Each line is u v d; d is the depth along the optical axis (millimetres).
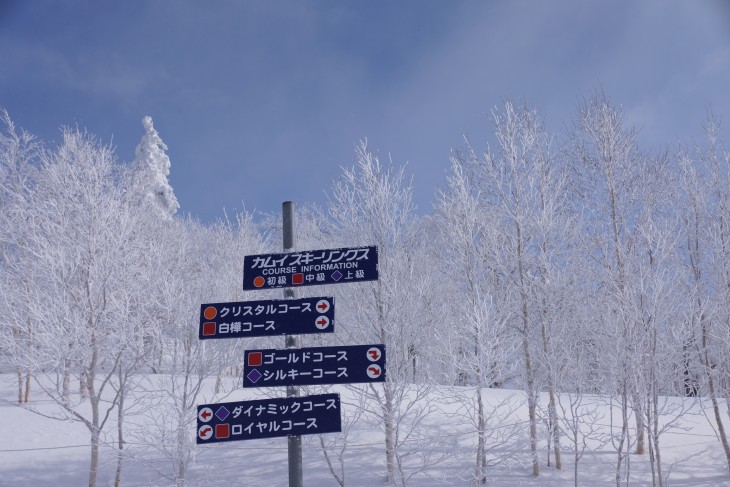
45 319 10148
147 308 11336
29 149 16641
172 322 10945
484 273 12398
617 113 14219
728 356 11547
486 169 13289
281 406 4289
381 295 10672
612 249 12734
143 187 17375
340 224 11883
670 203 13492
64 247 11750
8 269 12930
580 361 11758
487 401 14625
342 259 4625
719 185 13055
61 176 14328
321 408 4270
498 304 11602
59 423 13484
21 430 13000
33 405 15000
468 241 11992
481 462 10625
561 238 12719
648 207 12578
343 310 11125
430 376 10656
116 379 16812
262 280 4676
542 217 12602
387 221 11336
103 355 11180
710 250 12508
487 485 10562
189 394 10500
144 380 15750
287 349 4426
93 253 11453
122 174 16562
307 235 18109
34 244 13062
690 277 12766
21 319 10773
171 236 20844
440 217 13211
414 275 11508
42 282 11648
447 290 13398
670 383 11461
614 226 13047
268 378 4344
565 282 12164
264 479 10758
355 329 10711
